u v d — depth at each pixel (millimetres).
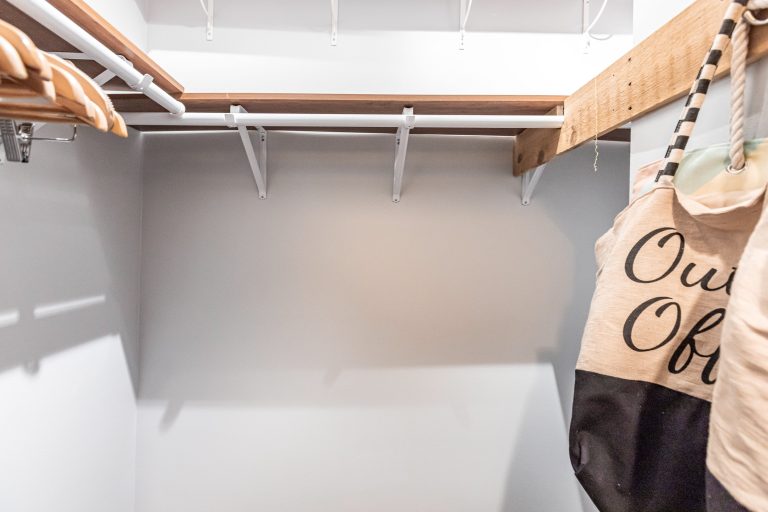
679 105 775
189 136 1534
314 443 1556
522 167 1493
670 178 618
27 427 971
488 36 1562
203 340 1543
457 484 1570
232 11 1517
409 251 1578
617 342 627
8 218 917
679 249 599
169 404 1535
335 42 1536
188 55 1511
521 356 1593
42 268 1021
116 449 1378
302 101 1164
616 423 622
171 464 1532
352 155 1562
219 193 1543
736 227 546
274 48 1527
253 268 1553
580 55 1574
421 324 1580
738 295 418
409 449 1568
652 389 602
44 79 439
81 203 1177
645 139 873
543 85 1571
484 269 1590
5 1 612
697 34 702
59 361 1083
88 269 1210
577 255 1602
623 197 1610
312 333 1562
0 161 815
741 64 571
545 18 1568
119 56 906
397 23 1548
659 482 590
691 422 569
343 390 1564
